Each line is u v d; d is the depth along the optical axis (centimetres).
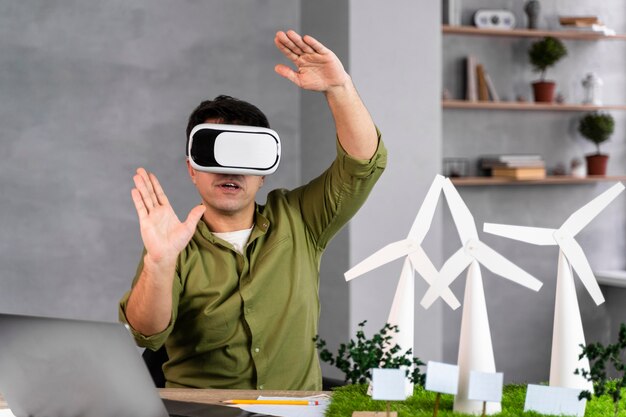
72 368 142
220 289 198
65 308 396
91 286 399
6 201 388
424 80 401
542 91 466
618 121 505
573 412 141
